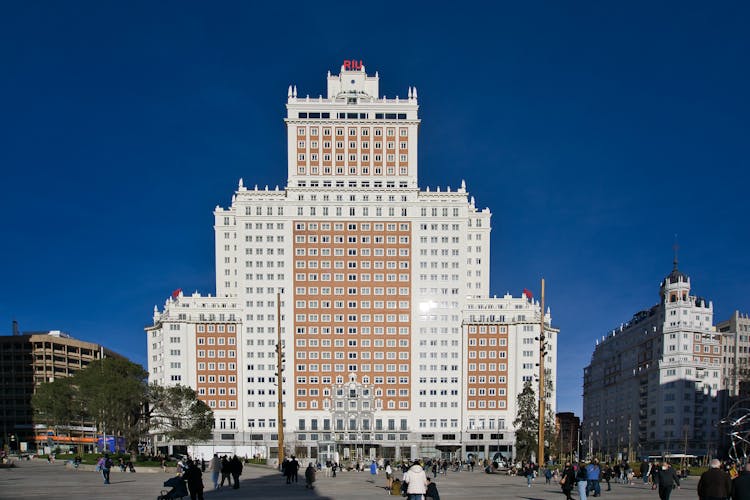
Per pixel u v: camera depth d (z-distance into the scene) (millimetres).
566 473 46844
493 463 112375
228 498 48750
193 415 135875
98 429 138375
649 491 59250
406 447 198500
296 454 196125
